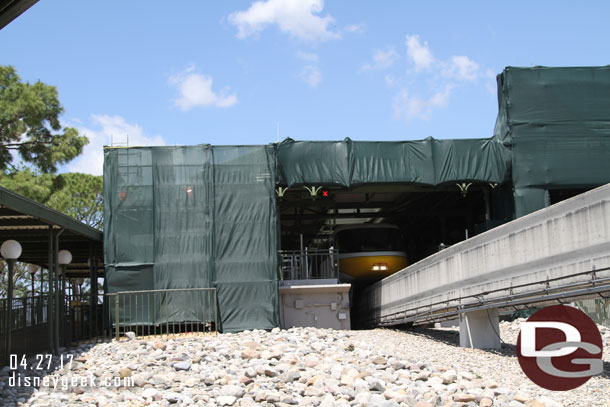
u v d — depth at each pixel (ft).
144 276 69.26
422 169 76.33
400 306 70.38
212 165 71.82
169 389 37.35
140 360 46.85
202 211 71.00
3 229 55.62
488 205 83.41
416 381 37.83
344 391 34.68
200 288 68.90
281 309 71.72
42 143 88.48
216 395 35.01
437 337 63.77
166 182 71.10
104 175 70.64
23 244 65.51
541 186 76.07
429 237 113.09
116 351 52.65
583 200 37.73
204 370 42.22
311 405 32.53
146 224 70.18
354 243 89.20
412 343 58.59
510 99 77.25
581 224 37.91
